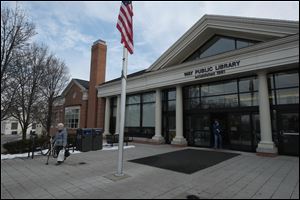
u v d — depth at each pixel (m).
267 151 10.46
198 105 14.98
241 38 13.40
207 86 14.62
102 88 22.12
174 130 16.30
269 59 10.80
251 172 7.40
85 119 24.09
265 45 10.93
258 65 11.15
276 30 10.97
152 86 16.91
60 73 19.66
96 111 22.69
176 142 14.70
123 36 7.40
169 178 6.64
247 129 12.39
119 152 7.01
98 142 13.34
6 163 9.02
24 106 15.55
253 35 12.41
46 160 9.71
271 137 10.77
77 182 6.25
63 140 8.85
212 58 13.02
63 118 27.66
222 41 14.42
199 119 14.88
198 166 8.30
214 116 14.23
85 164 8.75
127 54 7.66
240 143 12.61
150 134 17.89
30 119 17.55
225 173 7.27
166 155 10.90
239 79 13.00
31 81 15.95
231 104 13.19
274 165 8.52
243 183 6.18
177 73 15.14
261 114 11.02
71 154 11.37
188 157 10.29
